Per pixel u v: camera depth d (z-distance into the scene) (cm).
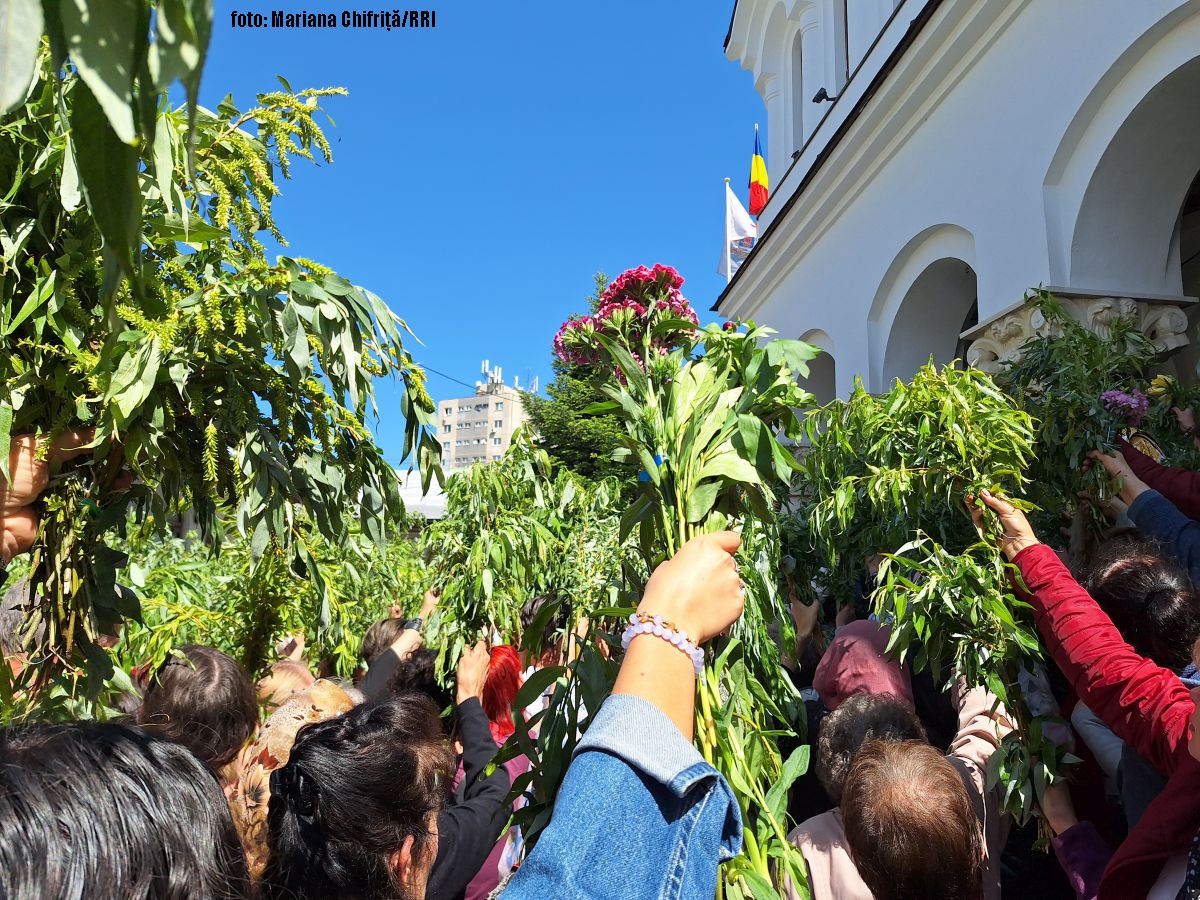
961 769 183
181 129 99
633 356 138
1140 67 358
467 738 196
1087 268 394
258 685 224
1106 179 385
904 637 186
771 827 107
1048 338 263
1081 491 235
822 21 821
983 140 469
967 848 127
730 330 126
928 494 192
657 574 82
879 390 613
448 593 291
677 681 75
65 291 96
